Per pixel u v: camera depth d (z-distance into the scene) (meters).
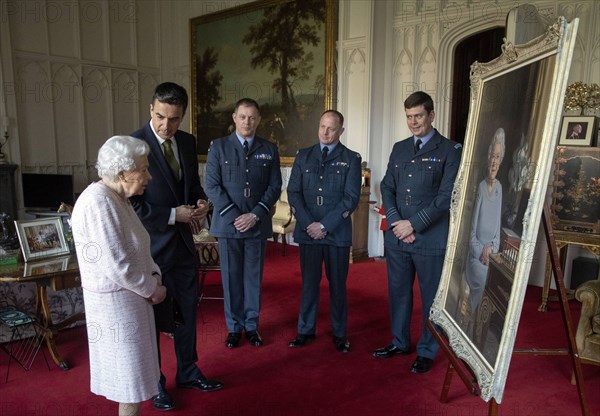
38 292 3.14
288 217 6.72
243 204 3.32
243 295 3.46
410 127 3.01
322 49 6.89
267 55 7.63
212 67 8.50
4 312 3.10
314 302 3.46
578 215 4.21
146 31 9.27
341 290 3.36
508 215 1.77
